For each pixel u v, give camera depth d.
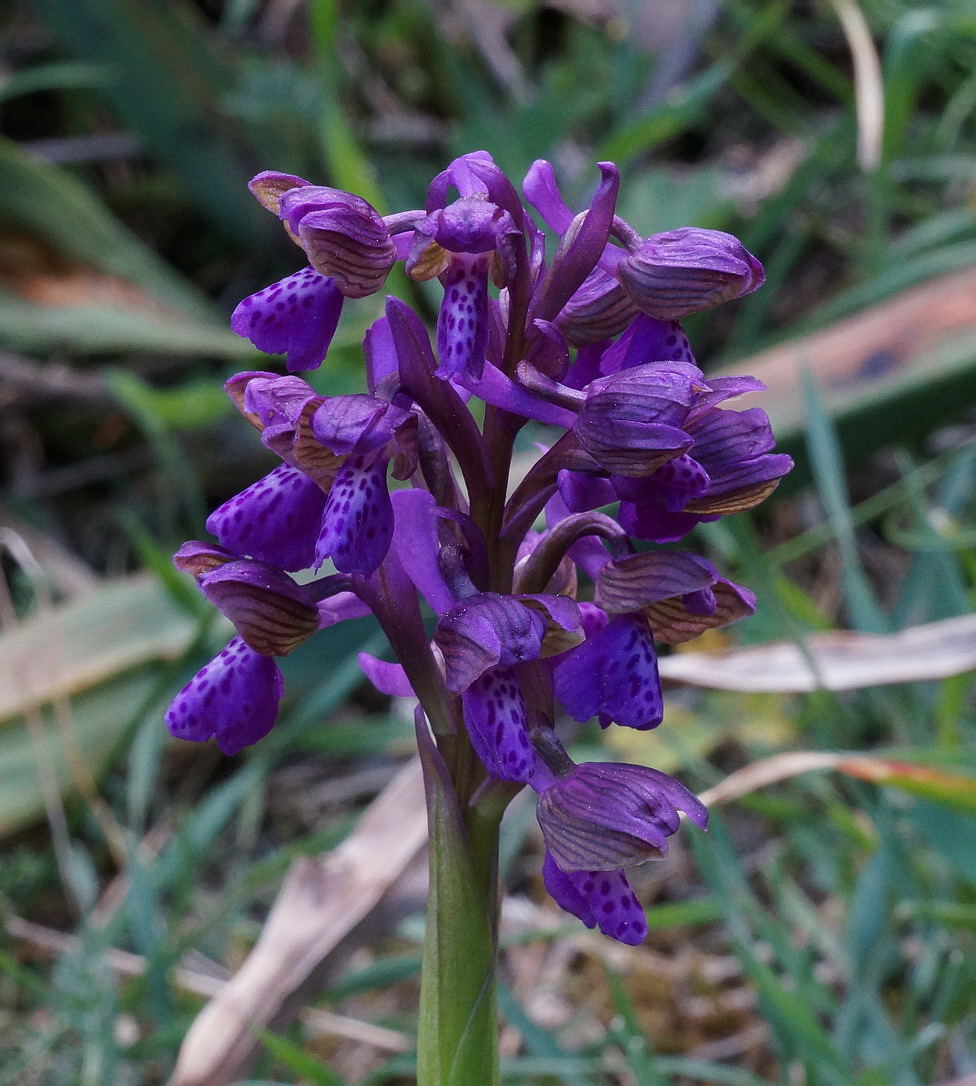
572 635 0.15
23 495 0.36
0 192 0.36
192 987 0.24
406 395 0.15
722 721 0.29
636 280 0.15
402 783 0.23
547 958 0.26
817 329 0.34
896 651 0.24
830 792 0.26
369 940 0.22
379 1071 0.22
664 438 0.14
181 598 0.29
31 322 0.35
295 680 0.30
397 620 0.15
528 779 0.15
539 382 0.15
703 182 0.36
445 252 0.15
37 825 0.28
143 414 0.31
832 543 0.35
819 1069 0.21
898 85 0.34
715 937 0.27
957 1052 0.23
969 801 0.20
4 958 0.22
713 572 0.15
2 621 0.33
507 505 0.15
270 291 0.15
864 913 0.23
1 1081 0.22
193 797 0.30
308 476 0.15
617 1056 0.24
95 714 0.28
